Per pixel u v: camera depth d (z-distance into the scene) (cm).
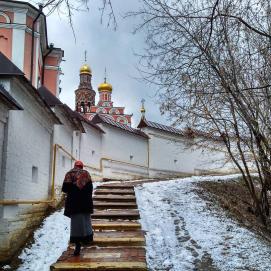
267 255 880
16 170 840
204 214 1218
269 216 1307
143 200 1339
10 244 769
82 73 5078
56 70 2034
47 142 1152
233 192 1653
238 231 1062
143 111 2623
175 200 1368
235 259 848
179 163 2742
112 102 4762
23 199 894
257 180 1786
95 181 1956
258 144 998
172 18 720
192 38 696
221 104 1040
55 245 896
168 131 2686
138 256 805
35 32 1744
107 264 743
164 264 806
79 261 764
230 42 765
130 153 2367
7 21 1700
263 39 771
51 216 1095
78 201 809
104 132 2122
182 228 1074
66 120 1385
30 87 845
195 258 850
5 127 779
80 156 1770
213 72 809
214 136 1288
